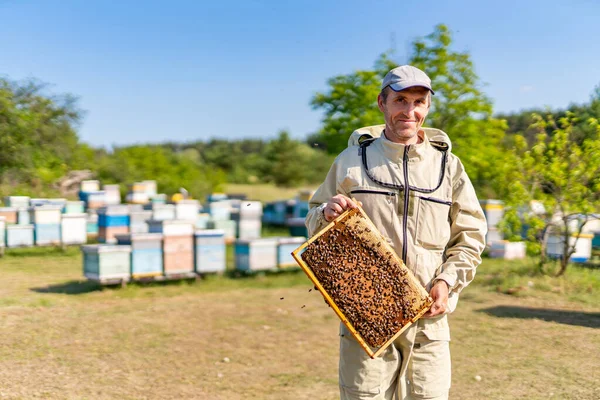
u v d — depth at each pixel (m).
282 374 5.94
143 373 5.96
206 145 79.31
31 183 27.08
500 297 9.73
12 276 12.42
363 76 19.42
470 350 6.59
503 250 14.32
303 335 7.55
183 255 11.69
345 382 2.86
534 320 8.05
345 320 2.66
